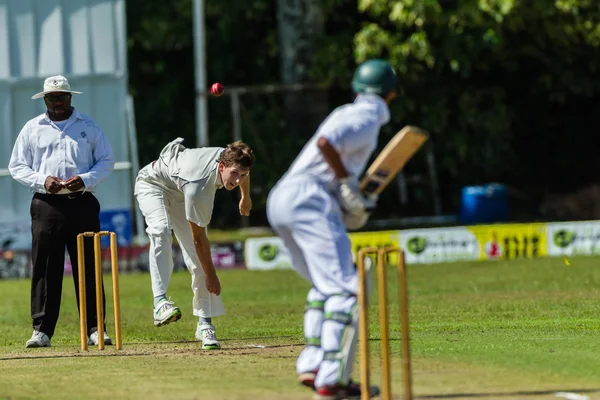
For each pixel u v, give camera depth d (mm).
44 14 51875
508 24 62250
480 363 22172
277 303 38562
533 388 19422
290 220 18109
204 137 58062
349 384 18500
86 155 27438
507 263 49656
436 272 47281
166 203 26141
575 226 52688
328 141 17828
